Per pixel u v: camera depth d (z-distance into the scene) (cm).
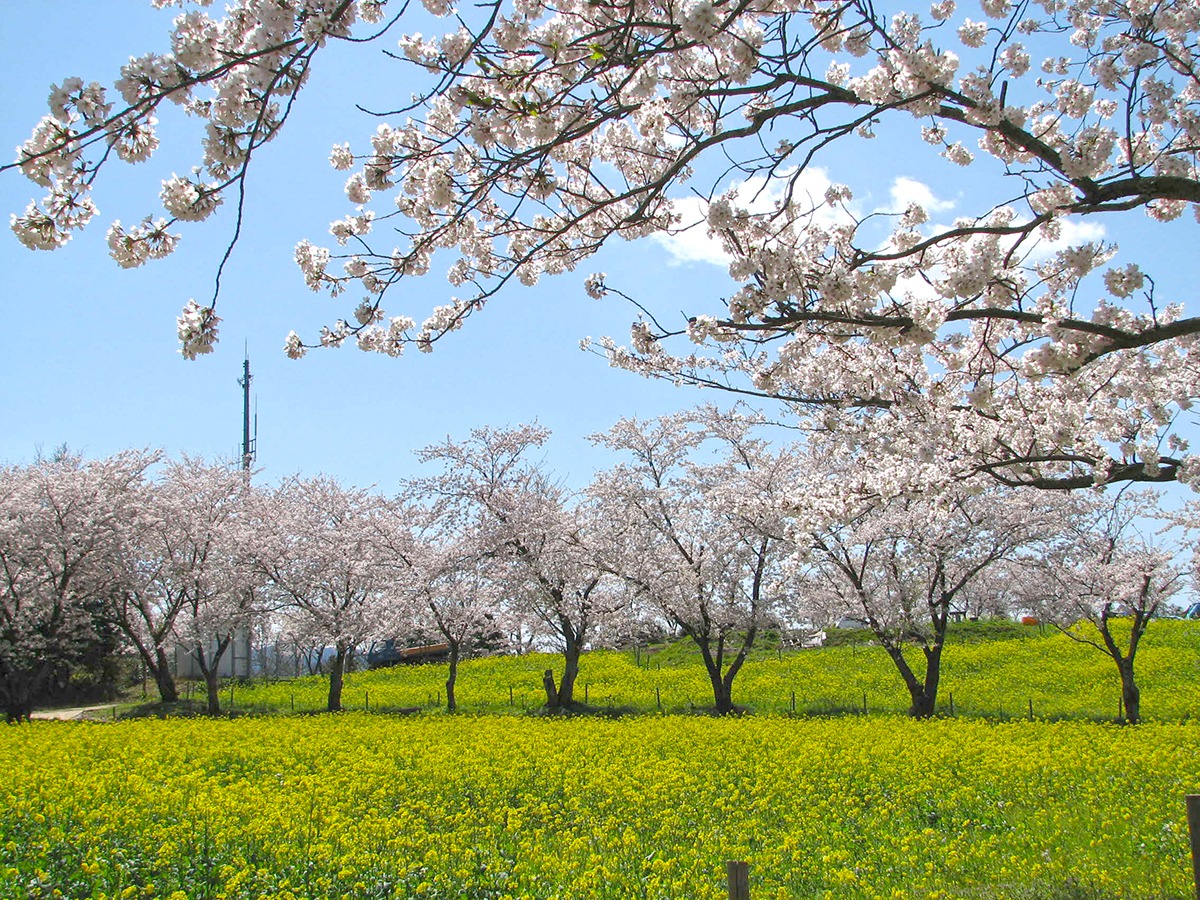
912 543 2247
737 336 618
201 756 1516
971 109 518
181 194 446
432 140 560
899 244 749
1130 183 499
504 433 2878
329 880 746
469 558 2792
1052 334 597
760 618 2492
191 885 739
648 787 1177
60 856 821
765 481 2503
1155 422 855
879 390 827
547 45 448
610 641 2758
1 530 2575
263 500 3102
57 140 395
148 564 2966
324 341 647
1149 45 630
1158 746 1462
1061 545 2352
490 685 3375
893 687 2866
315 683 3697
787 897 716
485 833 964
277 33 401
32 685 2575
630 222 518
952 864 809
